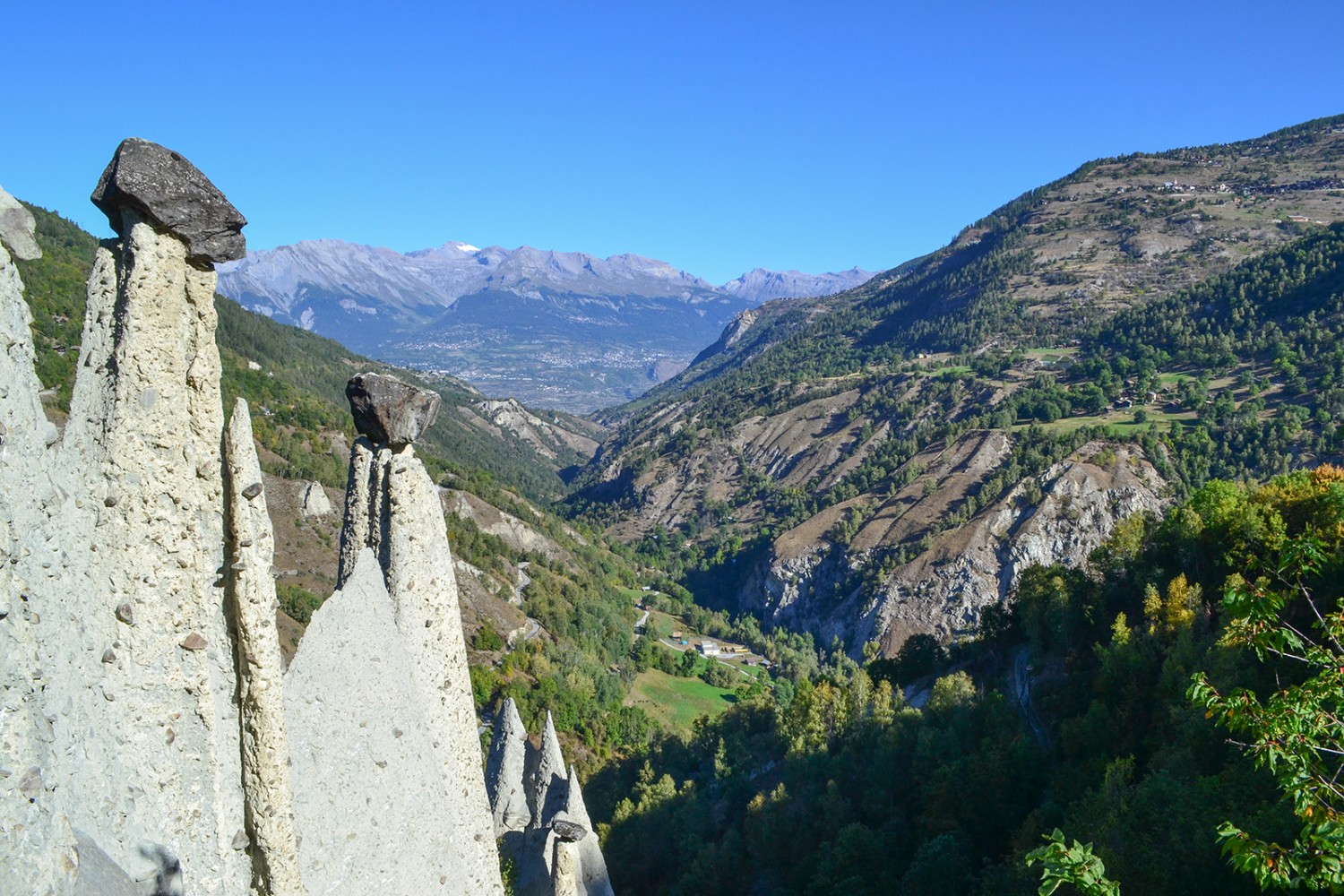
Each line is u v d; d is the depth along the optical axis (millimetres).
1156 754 31406
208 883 8516
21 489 6914
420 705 12055
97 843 7562
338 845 10430
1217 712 13586
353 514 13414
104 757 7840
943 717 48125
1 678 6371
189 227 8492
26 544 6918
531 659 93312
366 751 11023
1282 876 11141
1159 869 23500
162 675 8359
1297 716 12477
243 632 8961
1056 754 39938
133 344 8367
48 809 6613
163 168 8289
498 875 13023
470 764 13352
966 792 38406
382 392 12867
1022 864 28328
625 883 50562
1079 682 45469
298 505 96062
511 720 26234
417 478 13398
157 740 8258
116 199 8258
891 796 43688
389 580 12984
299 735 10516
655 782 65312
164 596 8453
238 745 9055
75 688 7566
